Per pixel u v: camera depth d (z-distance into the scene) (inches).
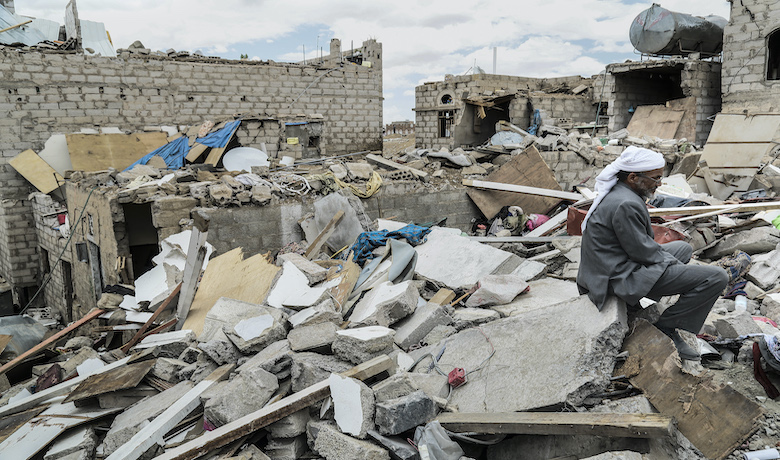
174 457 145.6
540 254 311.0
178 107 780.6
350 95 900.0
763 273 257.1
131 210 484.4
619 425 122.8
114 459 155.0
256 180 418.9
